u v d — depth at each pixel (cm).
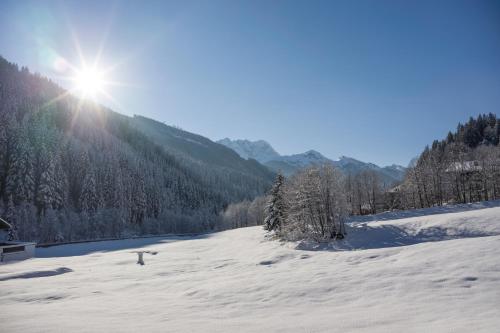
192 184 18450
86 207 10294
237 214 12950
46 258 4300
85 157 11894
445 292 1125
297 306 1145
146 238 8625
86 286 1836
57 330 898
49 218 8619
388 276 1417
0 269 2925
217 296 1361
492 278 1216
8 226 4069
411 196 7619
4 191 9862
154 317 1056
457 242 1906
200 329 891
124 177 12744
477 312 900
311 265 1975
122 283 1898
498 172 6856
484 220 3747
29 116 13950
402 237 3975
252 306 1179
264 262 2464
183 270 2514
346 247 4091
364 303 1106
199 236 8769
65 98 19100
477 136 15912
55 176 10088
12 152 10494
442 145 16750
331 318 949
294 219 5097
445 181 6994
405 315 924
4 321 1034
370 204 8506
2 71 18362
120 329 902
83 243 7381
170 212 13425
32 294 1584
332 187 5003
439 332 752
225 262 2786
